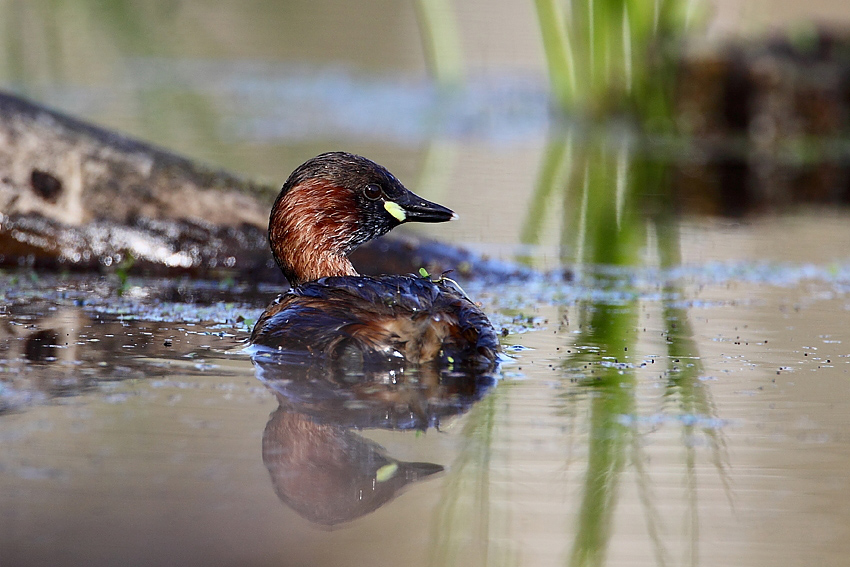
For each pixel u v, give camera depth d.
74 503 5.95
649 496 6.48
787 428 7.61
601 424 7.58
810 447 7.24
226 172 14.23
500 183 20.50
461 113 28.62
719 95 26.58
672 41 27.02
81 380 8.20
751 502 6.41
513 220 17.28
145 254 13.52
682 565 5.70
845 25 28.47
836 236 16.80
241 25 37.56
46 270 13.30
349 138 24.45
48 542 5.50
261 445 6.88
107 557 5.32
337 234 10.61
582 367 9.15
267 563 5.34
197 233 13.67
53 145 13.38
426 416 7.66
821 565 5.67
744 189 21.27
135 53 34.16
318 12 40.03
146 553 5.38
